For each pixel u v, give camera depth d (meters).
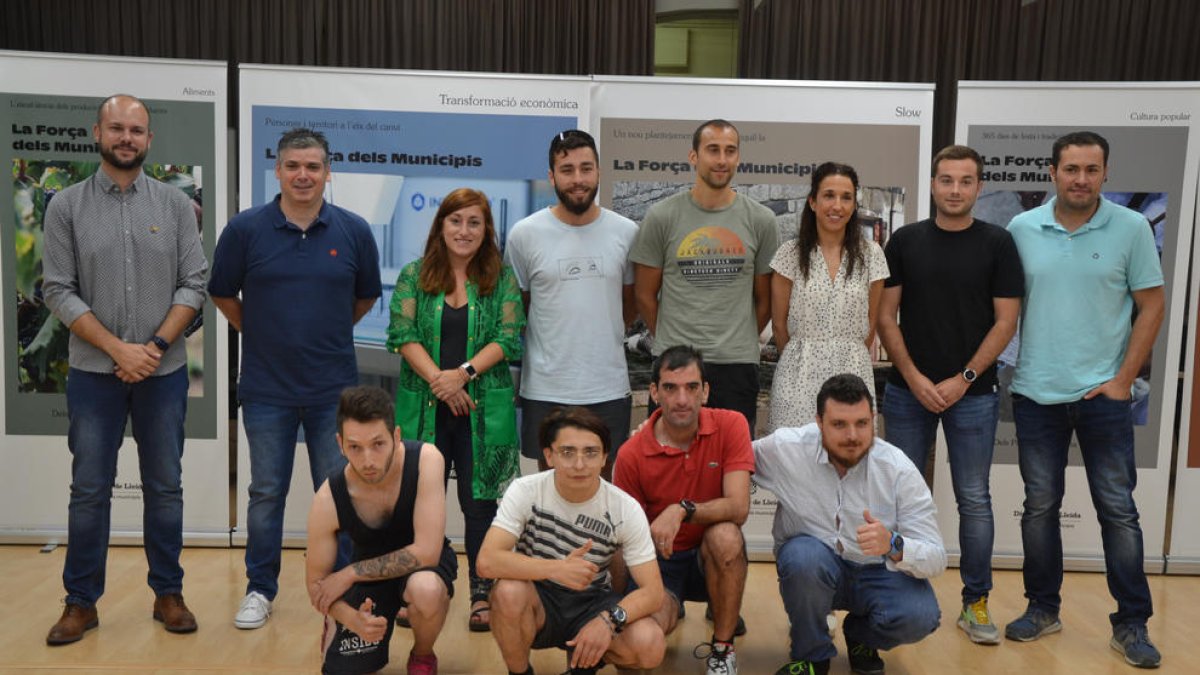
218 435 3.94
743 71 4.95
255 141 3.81
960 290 3.10
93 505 2.97
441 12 4.82
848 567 2.77
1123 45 4.80
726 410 2.89
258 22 4.80
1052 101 3.79
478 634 3.12
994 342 3.08
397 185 3.86
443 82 3.84
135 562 3.75
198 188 3.83
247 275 3.11
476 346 3.12
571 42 4.89
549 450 2.49
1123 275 3.04
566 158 3.12
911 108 3.86
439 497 2.63
